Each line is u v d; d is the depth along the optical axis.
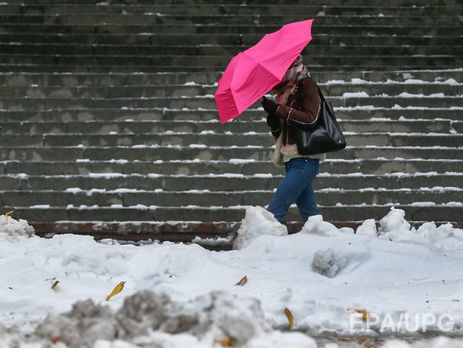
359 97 25.97
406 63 31.17
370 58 30.95
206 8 33.41
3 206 21.83
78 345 7.29
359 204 21.89
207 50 31.77
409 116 25.42
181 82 27.61
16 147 23.73
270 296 10.88
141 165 23.02
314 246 14.40
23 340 7.65
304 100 15.87
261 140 24.14
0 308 10.82
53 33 32.41
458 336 9.68
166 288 12.02
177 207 21.44
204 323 7.34
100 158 23.64
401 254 14.15
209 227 20.48
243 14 33.41
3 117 25.58
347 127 24.73
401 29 32.53
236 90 15.05
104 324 7.35
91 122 24.94
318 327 9.93
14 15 32.88
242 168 23.00
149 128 24.88
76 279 12.90
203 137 24.23
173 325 7.36
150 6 33.41
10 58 30.62
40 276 13.03
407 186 22.50
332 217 21.39
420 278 13.48
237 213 21.30
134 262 13.77
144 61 31.00
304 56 30.92
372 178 22.45
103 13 33.22
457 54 31.78
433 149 23.67
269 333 7.34
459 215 21.56
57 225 20.64
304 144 15.70
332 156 23.64
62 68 30.48
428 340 9.26
